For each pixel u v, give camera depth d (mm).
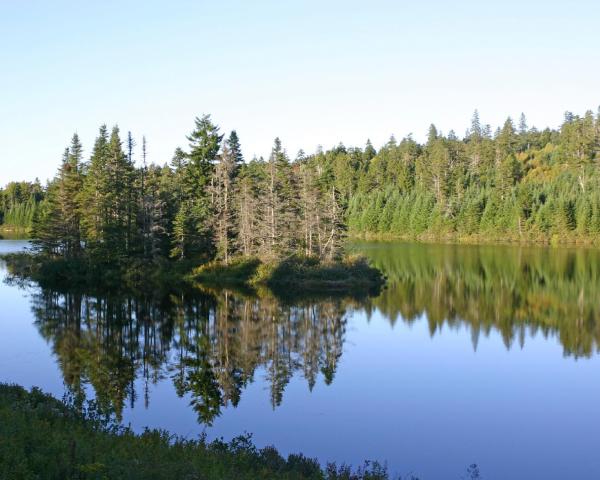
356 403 23781
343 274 61438
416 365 29859
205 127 77438
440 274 70125
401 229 136625
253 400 24000
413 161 171500
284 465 14805
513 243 114625
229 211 69688
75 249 70250
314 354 32031
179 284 60188
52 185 83312
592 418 22141
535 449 19312
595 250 96562
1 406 15398
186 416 21969
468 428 21062
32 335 36094
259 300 50844
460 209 128375
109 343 34125
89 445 12422
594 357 31422
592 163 139500
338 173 164750
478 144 165625
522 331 38375
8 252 93312
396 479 16781
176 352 32156
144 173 72500
